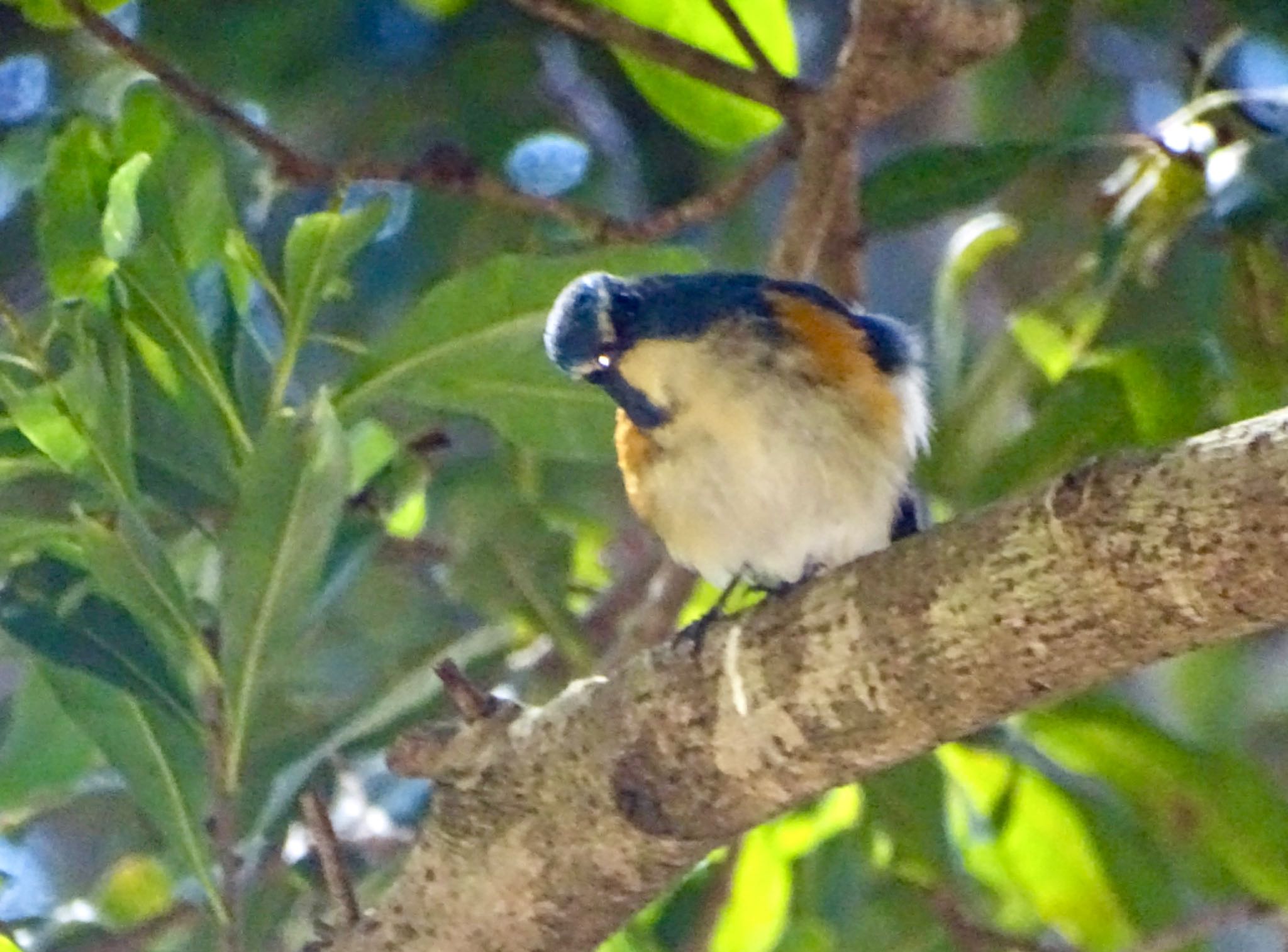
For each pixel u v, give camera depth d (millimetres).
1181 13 10070
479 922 6086
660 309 7234
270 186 9859
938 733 5316
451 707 8141
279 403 6977
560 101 10859
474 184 8438
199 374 7043
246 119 8227
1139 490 4711
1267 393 8234
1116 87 10773
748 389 7145
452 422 9586
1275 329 8203
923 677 5191
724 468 7207
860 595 5297
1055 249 10633
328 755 7082
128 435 6695
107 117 9688
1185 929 8781
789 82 8117
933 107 13102
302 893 8070
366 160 8352
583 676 9117
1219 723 11828
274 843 7758
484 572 9242
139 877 9641
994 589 4988
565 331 7145
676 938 8945
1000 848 8977
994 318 10883
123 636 6695
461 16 10602
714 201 8523
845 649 5324
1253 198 7293
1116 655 4887
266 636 6441
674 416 7227
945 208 8477
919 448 7789
